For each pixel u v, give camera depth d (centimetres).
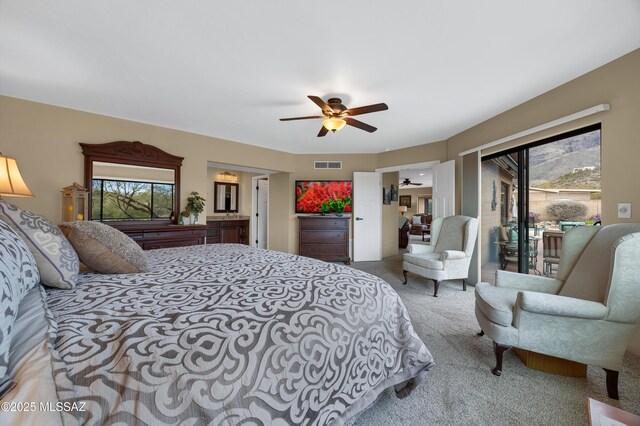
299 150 561
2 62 229
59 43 203
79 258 137
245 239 717
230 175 720
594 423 84
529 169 316
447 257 340
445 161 468
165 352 78
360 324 122
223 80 258
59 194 317
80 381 68
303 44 203
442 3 163
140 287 119
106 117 350
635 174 206
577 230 207
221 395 79
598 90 231
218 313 96
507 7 166
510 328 170
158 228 364
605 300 154
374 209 575
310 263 172
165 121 375
